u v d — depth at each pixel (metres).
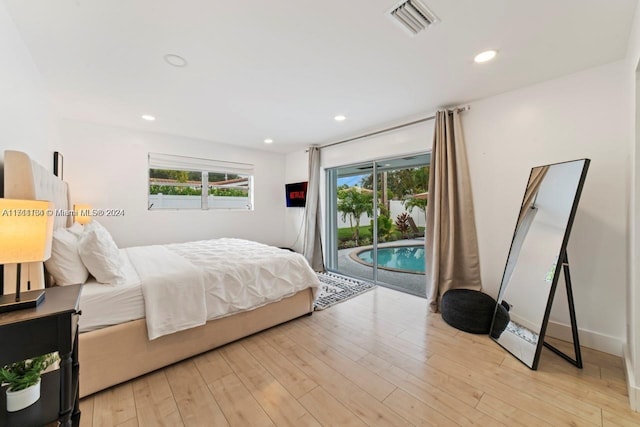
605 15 1.52
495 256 2.68
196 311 1.94
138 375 1.74
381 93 2.59
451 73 2.21
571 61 2.03
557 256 1.91
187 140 4.24
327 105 2.88
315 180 4.74
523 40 1.77
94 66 2.05
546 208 2.11
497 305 2.38
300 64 2.06
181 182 4.27
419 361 1.97
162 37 1.71
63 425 0.98
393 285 3.87
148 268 2.11
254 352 2.09
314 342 2.25
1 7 1.38
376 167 3.98
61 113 3.04
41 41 1.73
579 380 1.74
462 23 1.60
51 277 1.66
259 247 3.25
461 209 2.84
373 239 4.01
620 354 1.99
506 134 2.59
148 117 3.23
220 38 1.73
